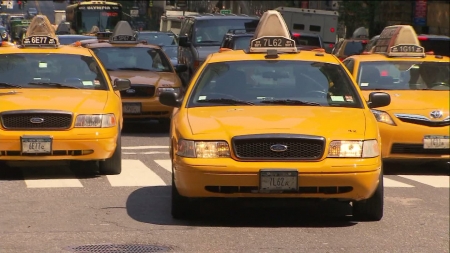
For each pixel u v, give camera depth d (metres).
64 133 13.15
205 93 11.19
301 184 9.84
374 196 10.54
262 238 9.79
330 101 11.10
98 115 13.37
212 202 11.91
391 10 49.97
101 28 58.12
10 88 14.36
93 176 14.04
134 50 22.59
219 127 10.07
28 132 13.05
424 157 15.27
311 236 9.96
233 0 71.69
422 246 9.68
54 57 15.01
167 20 53.31
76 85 14.59
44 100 13.44
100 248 9.23
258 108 10.82
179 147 10.09
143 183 13.48
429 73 16.81
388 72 16.88
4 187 12.87
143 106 21.05
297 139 9.86
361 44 31.95
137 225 10.38
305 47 28.83
